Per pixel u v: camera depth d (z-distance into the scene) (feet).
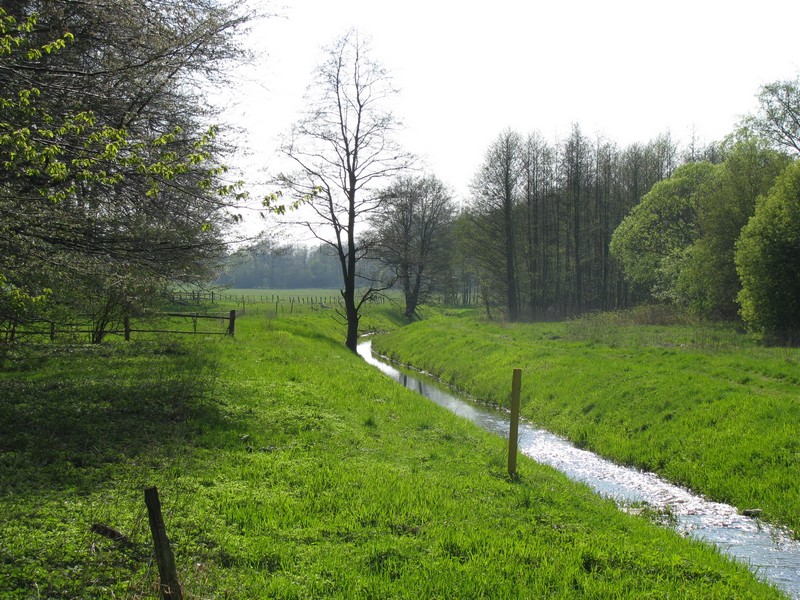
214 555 18.99
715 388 51.90
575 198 175.94
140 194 33.19
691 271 115.24
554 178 173.47
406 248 112.78
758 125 116.67
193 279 42.86
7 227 25.96
